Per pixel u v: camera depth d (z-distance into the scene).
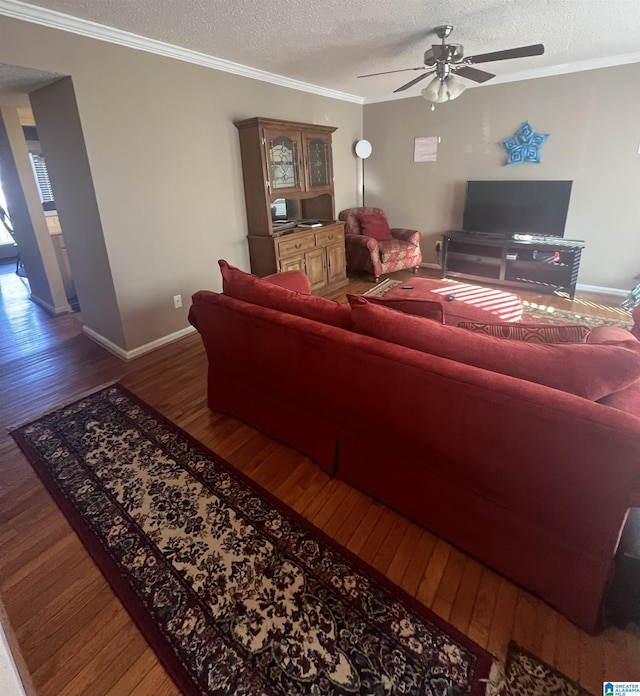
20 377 2.95
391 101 5.11
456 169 4.96
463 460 1.34
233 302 1.94
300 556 1.52
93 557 1.53
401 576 1.43
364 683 1.13
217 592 1.39
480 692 1.10
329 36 2.89
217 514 1.71
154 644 1.24
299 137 4.04
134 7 2.30
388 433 1.54
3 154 3.85
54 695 1.12
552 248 4.14
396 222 5.68
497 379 1.19
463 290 3.47
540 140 4.30
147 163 3.03
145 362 3.15
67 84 2.55
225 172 3.68
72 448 2.15
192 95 3.25
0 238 7.10
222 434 2.24
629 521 1.25
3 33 2.19
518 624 1.27
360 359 1.46
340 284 4.80
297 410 1.95
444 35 2.83
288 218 4.79
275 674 1.16
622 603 1.20
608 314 3.76
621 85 3.77
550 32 2.97
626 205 4.05
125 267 3.05
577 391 1.19
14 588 1.43
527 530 1.29
